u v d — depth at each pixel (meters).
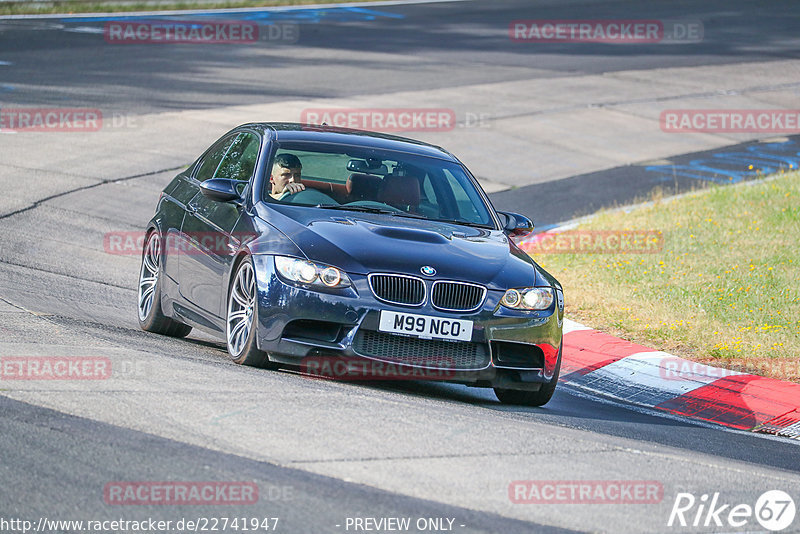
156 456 17.66
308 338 24.48
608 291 41.31
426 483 17.64
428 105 83.69
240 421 19.98
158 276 31.19
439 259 25.23
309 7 135.50
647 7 146.00
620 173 68.88
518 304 25.34
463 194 29.62
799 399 29.97
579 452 20.80
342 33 117.31
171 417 19.84
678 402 30.23
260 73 91.94
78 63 89.81
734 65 109.19
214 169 31.17
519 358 25.70
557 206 59.78
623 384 31.67
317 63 98.56
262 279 24.80
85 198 53.03
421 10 138.50
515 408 26.27
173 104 77.06
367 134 31.41
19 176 55.69
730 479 20.30
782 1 154.50
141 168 60.00
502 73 99.44
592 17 137.00
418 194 28.73
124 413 19.84
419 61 103.19
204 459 17.72
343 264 24.52
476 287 24.97
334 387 24.05
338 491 16.83
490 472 18.59
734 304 39.56
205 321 28.06
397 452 19.12
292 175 27.97
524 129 78.88
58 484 16.16
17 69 84.75
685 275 43.84
